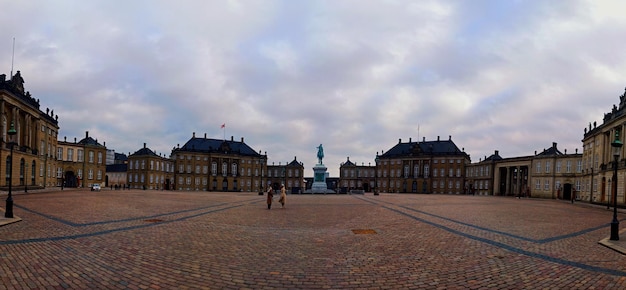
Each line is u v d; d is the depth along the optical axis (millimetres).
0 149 55469
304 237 16828
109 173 139750
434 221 23703
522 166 95875
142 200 41438
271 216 26500
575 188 81125
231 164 141500
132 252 12867
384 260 12352
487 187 110250
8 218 20625
